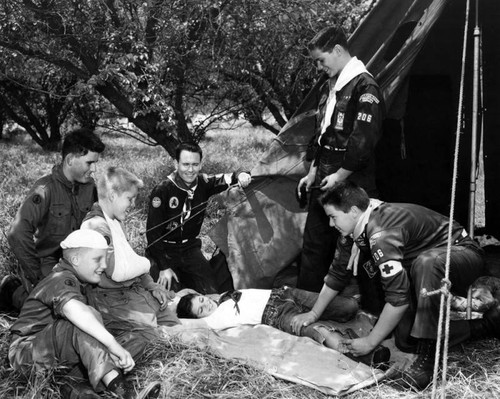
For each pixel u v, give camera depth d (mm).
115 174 3766
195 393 3338
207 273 4984
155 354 3604
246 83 8273
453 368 3629
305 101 4805
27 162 12336
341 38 4133
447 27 5496
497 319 3893
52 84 9883
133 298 3879
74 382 3334
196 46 7414
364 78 4102
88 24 6895
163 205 4680
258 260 4965
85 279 3488
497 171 6062
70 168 4082
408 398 3381
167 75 7703
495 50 5617
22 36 6785
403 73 4367
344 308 4199
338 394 3393
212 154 12508
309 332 3930
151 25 7090
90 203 4285
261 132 17281
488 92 5812
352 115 4156
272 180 4941
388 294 3498
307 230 4617
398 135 5852
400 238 3514
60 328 3328
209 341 3750
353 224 3584
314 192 4512
